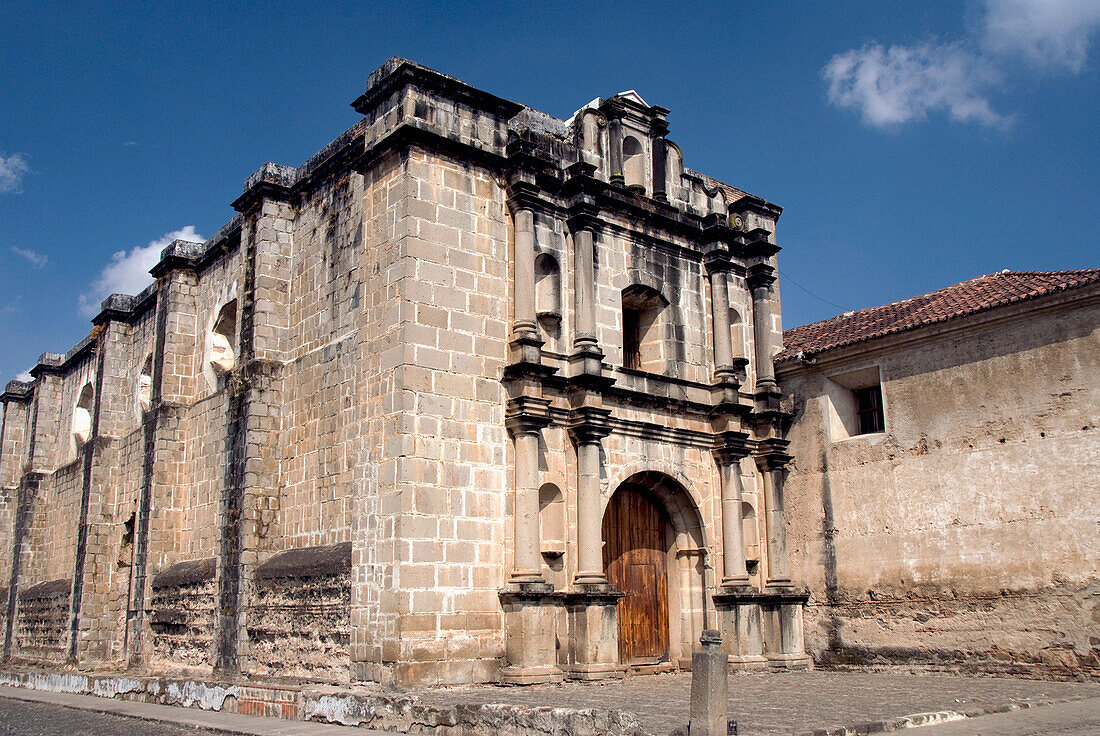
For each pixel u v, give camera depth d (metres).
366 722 15.16
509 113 23.56
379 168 22.47
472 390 21.47
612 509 25.39
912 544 24.81
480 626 20.44
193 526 28.11
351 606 20.53
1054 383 22.59
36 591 38.75
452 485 20.62
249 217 27.36
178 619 26.56
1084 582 21.48
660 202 26.77
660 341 26.38
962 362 24.44
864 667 25.33
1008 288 24.89
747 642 25.22
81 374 40.50
